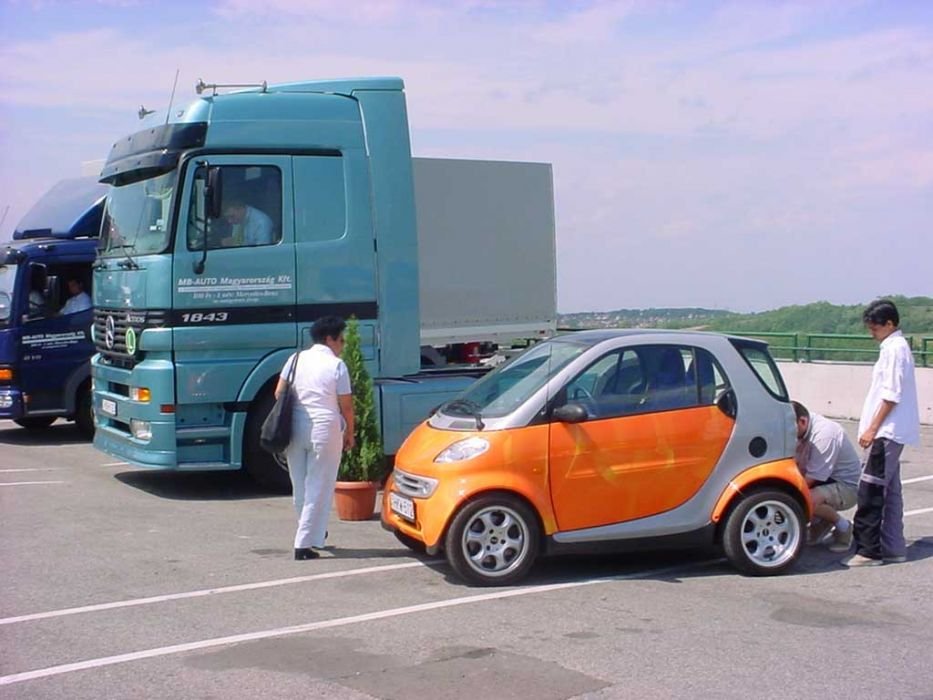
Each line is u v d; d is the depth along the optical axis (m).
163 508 10.68
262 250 11.12
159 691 5.55
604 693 5.52
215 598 7.37
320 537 8.52
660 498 7.85
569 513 7.70
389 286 11.80
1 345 15.07
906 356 8.29
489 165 14.17
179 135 10.90
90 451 14.85
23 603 7.23
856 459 9.02
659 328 8.83
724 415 7.99
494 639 6.44
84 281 15.62
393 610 7.07
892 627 6.73
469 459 7.56
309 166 11.38
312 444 8.45
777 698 5.46
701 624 6.77
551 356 8.19
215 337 10.94
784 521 8.09
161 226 10.92
